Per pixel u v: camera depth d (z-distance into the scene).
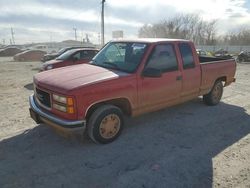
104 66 5.00
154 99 4.99
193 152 4.25
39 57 29.23
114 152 4.20
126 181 3.40
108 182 3.38
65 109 3.94
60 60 10.79
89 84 4.02
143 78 4.69
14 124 5.43
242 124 5.62
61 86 4.02
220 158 4.07
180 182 3.40
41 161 3.88
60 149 4.27
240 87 10.01
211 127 5.40
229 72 7.16
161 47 5.06
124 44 5.21
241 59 27.05
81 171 3.62
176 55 5.36
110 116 4.41
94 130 4.25
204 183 3.40
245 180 3.49
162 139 4.74
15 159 3.93
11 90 9.20
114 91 4.29
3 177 3.45
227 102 7.46
